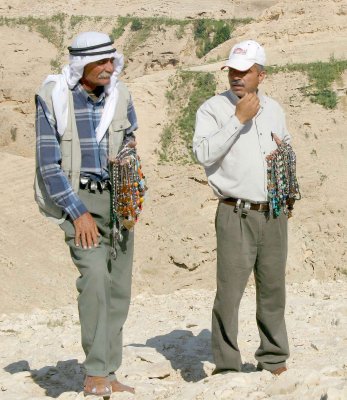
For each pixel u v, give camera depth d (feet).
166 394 18.78
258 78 19.70
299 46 178.60
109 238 18.92
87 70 18.21
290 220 122.93
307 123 146.61
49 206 18.52
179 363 23.44
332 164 138.41
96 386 18.17
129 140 19.01
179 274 109.19
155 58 278.26
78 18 300.61
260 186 19.43
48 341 28.60
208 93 156.04
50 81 18.38
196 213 120.67
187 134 148.25
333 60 160.66
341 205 126.82
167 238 114.62
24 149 214.69
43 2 310.45
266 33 190.29
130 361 24.17
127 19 294.66
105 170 18.58
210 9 292.40
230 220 19.60
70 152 18.43
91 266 18.08
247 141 19.48
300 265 114.01
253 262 19.84
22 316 37.76
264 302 20.21
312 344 24.29
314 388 16.43
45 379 22.00
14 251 108.47
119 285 19.29
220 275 19.80
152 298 40.91
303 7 187.01
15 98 232.12
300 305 32.86
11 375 22.36
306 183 131.95
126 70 282.36
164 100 156.87
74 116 18.40
